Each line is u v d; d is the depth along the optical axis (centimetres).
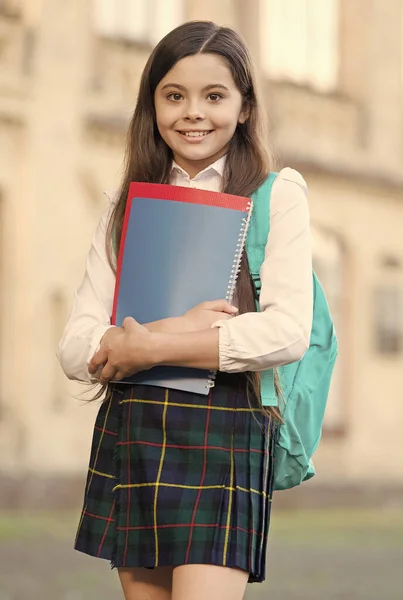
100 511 321
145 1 1859
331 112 2142
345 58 2200
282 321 309
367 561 1091
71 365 324
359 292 2133
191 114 321
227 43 324
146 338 305
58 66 1681
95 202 1695
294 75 2120
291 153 2053
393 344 2167
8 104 1628
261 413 316
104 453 323
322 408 333
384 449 2120
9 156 1630
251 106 333
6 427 1582
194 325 310
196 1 1966
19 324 1617
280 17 2106
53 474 1586
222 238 318
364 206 2155
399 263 2194
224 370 307
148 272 320
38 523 1351
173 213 320
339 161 2123
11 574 934
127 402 317
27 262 1628
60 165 1669
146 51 1820
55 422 1619
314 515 1725
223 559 305
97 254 338
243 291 320
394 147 2216
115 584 899
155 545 309
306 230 323
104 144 1714
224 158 333
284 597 852
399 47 2259
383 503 2044
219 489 310
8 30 1645
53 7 1686
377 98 2209
